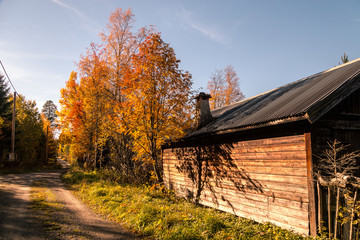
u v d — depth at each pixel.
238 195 9.30
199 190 11.82
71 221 7.34
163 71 11.89
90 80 21.27
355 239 6.48
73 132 26.23
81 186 15.02
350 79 7.01
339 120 7.41
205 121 12.68
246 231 6.32
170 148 15.03
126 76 12.52
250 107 11.20
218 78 32.09
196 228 6.18
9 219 7.22
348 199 6.07
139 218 7.07
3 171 24.17
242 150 9.23
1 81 29.44
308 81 10.55
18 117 34.25
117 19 20.81
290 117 6.78
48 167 40.78
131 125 12.15
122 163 18.55
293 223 7.05
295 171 7.10
